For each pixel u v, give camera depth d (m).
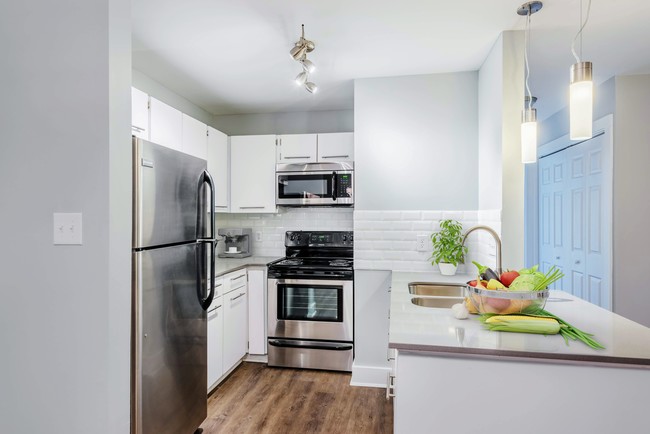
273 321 3.20
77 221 1.42
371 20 2.12
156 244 1.75
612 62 2.71
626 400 1.16
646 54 2.58
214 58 2.62
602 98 3.15
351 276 3.05
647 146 2.94
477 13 2.05
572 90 1.52
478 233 2.81
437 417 1.25
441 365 1.24
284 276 3.17
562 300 1.89
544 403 1.19
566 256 3.82
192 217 2.09
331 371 3.12
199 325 2.16
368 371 2.89
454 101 2.88
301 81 2.40
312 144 3.50
